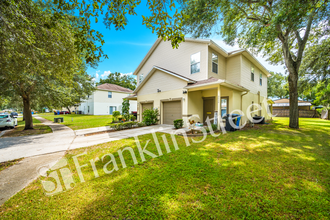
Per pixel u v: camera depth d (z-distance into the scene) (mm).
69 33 4684
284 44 8922
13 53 4355
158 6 3037
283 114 22125
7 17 3637
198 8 7000
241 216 1899
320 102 16875
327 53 8758
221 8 7117
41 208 2150
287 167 3299
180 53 11383
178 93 9703
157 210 2031
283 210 1988
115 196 2373
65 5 3100
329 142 5449
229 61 11539
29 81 7820
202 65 9758
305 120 14930
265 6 7195
